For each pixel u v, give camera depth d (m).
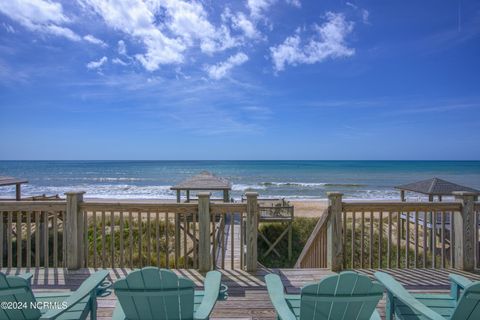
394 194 28.64
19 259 3.83
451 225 4.00
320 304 1.72
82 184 38.00
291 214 12.02
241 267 3.93
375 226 10.39
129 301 1.77
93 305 2.14
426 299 2.19
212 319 2.69
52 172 54.03
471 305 1.68
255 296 3.14
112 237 3.85
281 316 1.62
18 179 11.52
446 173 49.75
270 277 2.15
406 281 3.53
